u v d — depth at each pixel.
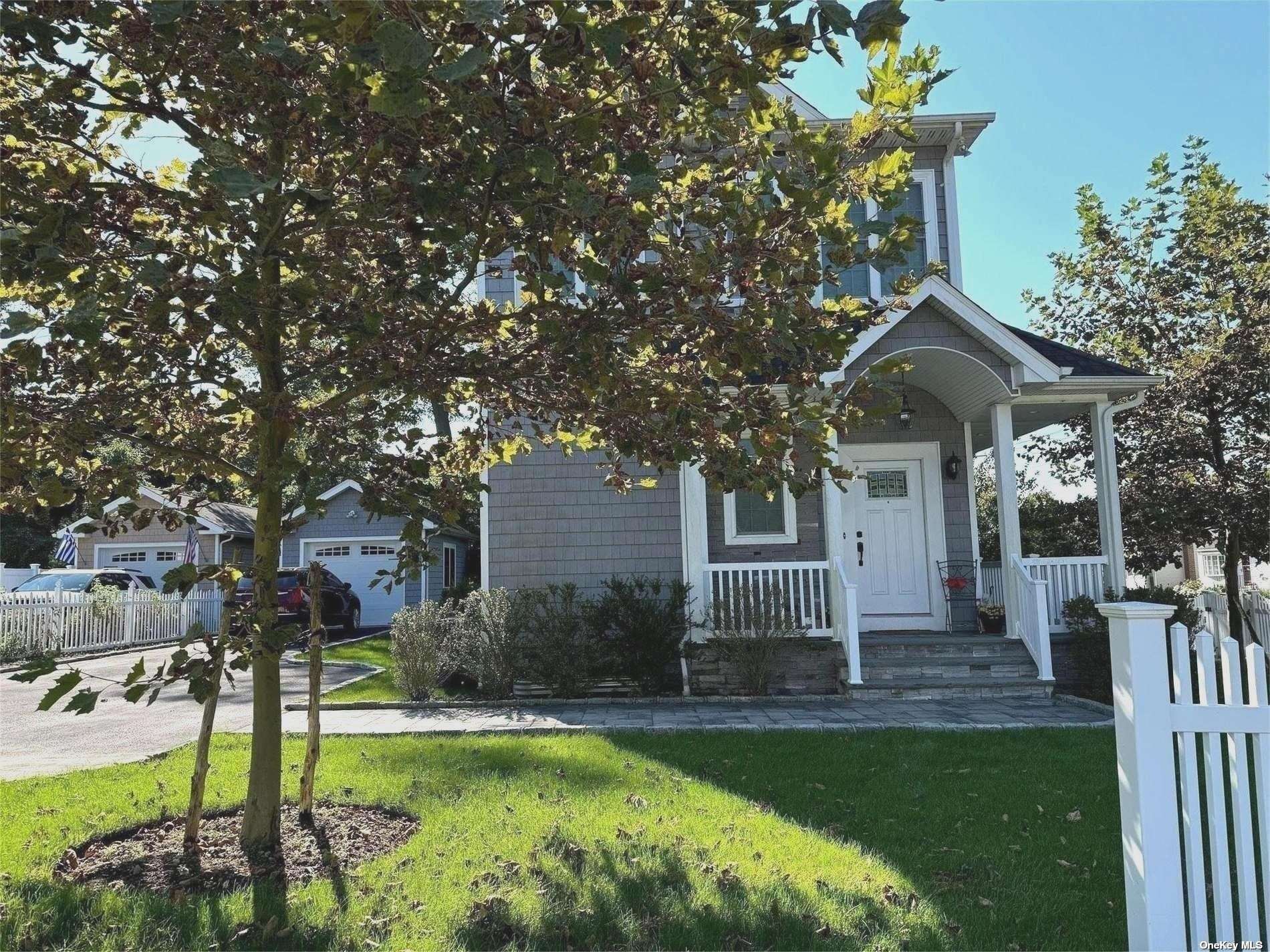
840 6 2.38
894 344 10.05
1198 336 13.27
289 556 24.44
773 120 3.08
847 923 3.54
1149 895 2.79
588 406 4.13
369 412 4.84
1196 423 12.58
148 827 4.95
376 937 3.46
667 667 10.58
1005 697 9.60
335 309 3.76
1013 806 5.20
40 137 3.36
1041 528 14.73
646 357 4.21
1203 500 11.76
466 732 7.86
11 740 8.04
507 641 10.15
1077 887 3.97
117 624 17.38
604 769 6.17
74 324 2.70
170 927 3.54
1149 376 10.19
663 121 3.32
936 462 11.79
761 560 11.43
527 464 11.06
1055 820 4.92
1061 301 15.32
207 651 3.17
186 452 4.00
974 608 11.52
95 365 3.67
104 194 3.33
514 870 4.12
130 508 4.37
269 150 3.54
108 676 12.87
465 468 5.22
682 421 3.65
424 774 6.07
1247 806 2.83
